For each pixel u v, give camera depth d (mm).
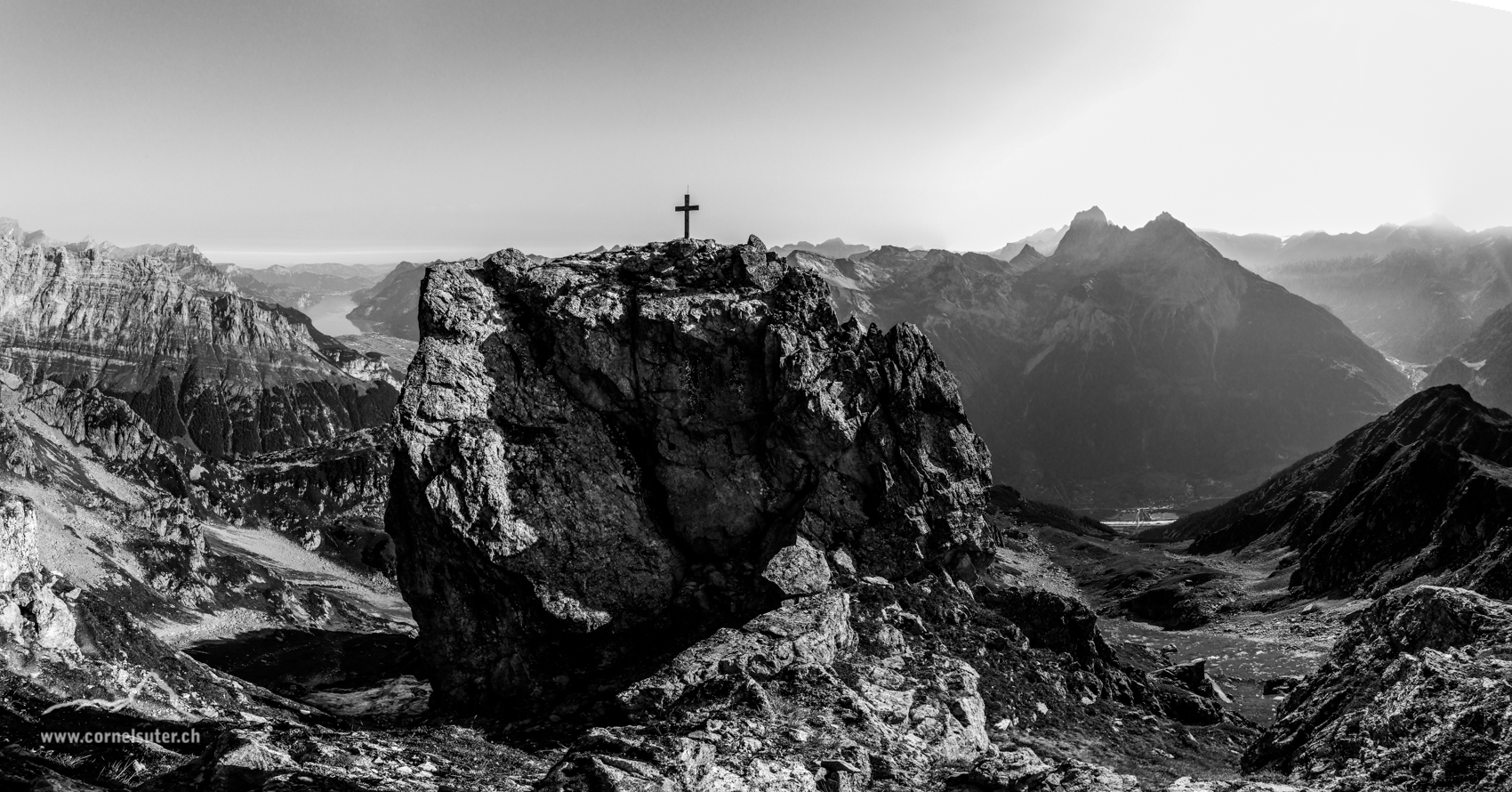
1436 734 28625
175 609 105062
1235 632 105562
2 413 125312
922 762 38562
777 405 61219
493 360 62000
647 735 34594
